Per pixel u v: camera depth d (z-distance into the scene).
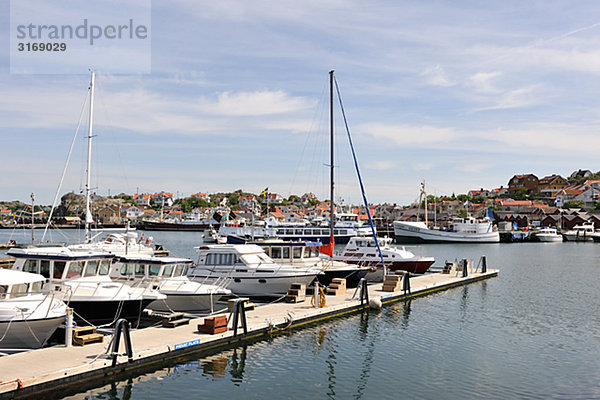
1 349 17.44
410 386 16.81
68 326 17.39
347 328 24.52
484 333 24.02
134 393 15.61
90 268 23.36
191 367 18.09
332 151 40.41
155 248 69.50
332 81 41.00
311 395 15.91
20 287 18.58
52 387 14.61
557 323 26.28
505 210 154.12
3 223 128.12
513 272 50.03
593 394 16.23
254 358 19.31
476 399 15.73
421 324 25.72
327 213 154.88
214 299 25.16
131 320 22.97
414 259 42.22
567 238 118.62
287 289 29.64
